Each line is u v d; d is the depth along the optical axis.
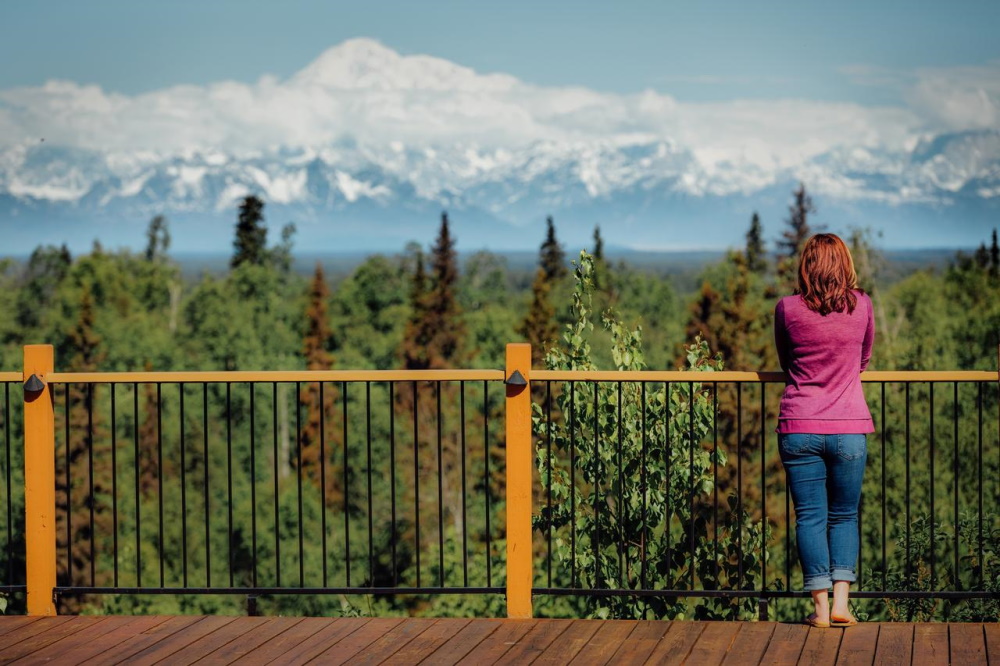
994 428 23.41
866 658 4.90
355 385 44.94
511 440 5.67
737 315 44.84
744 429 23.61
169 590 5.70
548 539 5.86
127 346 66.19
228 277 87.19
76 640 5.33
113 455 5.64
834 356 5.22
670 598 7.68
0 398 33.59
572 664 4.89
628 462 7.88
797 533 5.36
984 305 42.88
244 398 52.56
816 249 5.29
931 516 5.68
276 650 5.14
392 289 87.94
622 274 95.25
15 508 31.75
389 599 30.72
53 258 97.75
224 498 42.50
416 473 5.52
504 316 67.75
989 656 4.91
